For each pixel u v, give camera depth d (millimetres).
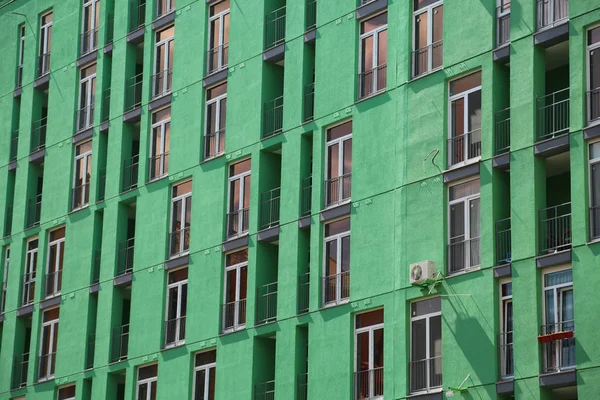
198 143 91375
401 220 78500
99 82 100562
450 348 74438
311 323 81562
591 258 69688
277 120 87500
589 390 68250
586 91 72062
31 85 106625
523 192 73000
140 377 91625
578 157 71375
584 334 69062
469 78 77562
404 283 77438
